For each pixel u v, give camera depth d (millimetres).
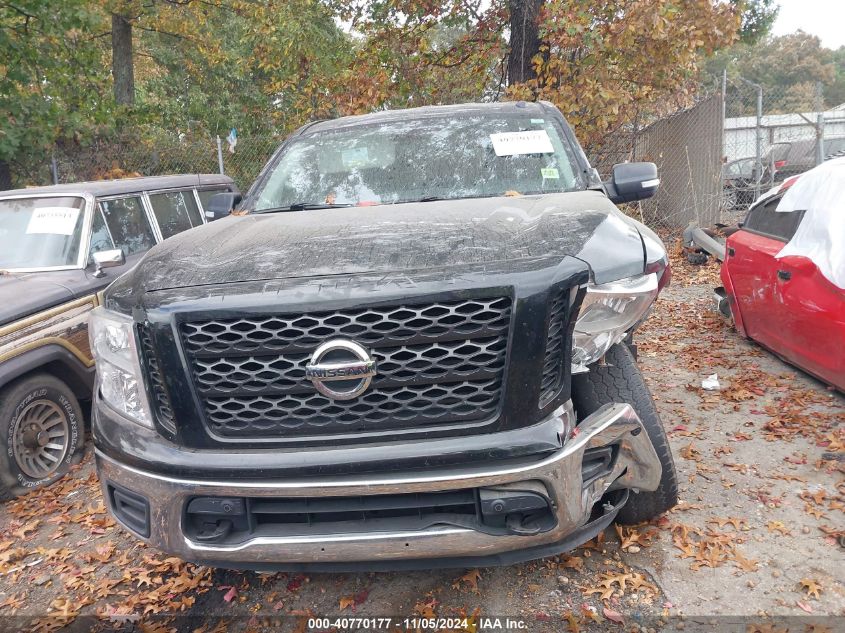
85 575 3258
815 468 3598
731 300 5777
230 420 2217
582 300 2195
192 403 2209
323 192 3572
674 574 2801
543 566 2906
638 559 2908
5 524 3863
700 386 4938
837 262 4055
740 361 5395
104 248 5168
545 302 2121
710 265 9227
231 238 2693
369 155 3746
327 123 4219
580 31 8891
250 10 13641
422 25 11586
